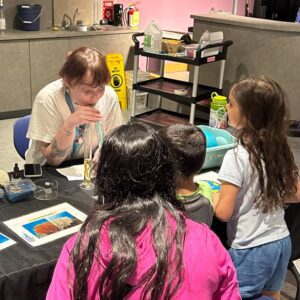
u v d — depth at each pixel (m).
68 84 2.02
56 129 2.19
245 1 7.46
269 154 1.69
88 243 1.00
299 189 1.79
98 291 0.98
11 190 1.80
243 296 1.80
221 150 2.26
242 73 4.07
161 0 6.55
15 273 1.37
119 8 5.91
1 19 5.11
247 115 1.70
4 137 4.62
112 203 1.03
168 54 3.73
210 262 1.04
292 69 3.93
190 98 3.66
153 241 0.99
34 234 1.58
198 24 4.27
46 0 5.53
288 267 2.14
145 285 0.97
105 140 1.04
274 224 1.80
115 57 5.73
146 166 1.01
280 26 3.80
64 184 1.98
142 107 4.38
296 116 4.07
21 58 5.02
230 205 1.73
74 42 5.38
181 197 1.53
